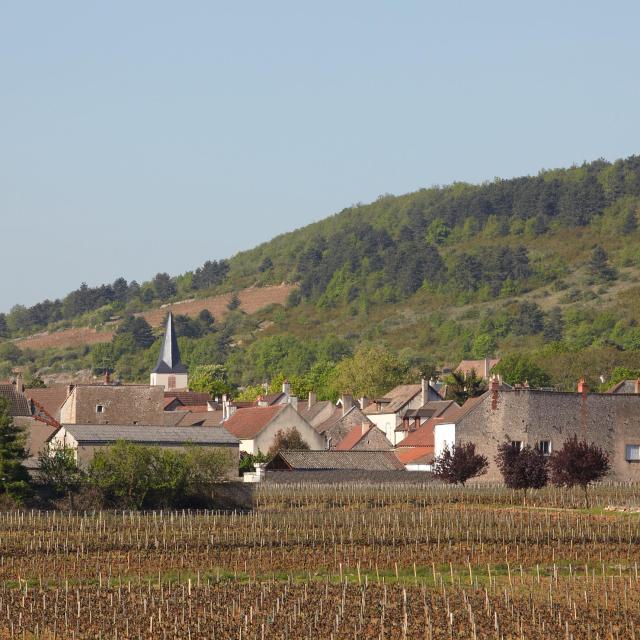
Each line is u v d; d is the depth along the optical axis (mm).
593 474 183875
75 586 114188
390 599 105812
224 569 125125
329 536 146375
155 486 184125
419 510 172750
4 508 173250
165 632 92062
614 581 116688
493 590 111062
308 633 91875
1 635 92250
